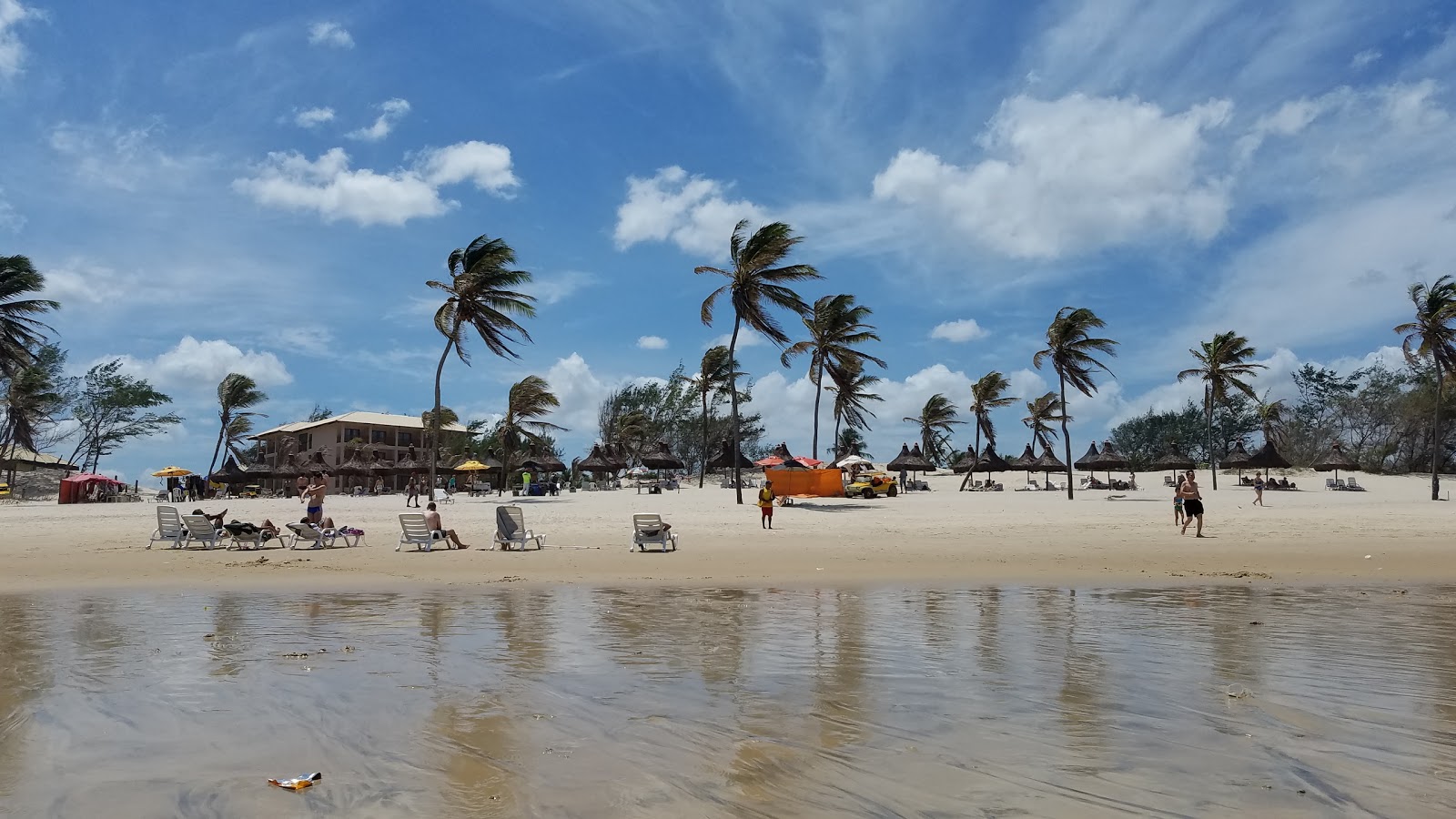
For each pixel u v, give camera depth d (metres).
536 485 42.56
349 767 4.41
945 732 5.03
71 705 5.70
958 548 18.33
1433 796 3.96
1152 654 7.33
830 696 5.90
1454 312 39.53
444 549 18.53
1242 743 4.77
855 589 12.48
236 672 6.73
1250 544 18.92
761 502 23.56
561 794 3.99
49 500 53.31
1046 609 10.27
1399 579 13.69
